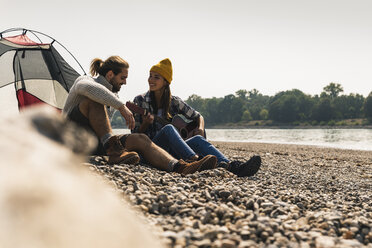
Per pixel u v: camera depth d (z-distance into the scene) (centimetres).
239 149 1557
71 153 84
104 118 339
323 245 171
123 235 74
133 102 446
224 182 334
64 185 71
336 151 1591
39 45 752
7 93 718
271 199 281
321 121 12912
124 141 364
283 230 195
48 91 752
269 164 736
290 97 14275
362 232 213
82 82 329
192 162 364
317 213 241
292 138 3747
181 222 196
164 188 285
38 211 63
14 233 58
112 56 389
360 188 466
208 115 16612
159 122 441
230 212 219
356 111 13450
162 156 358
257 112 15938
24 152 73
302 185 438
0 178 64
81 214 69
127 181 281
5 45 736
